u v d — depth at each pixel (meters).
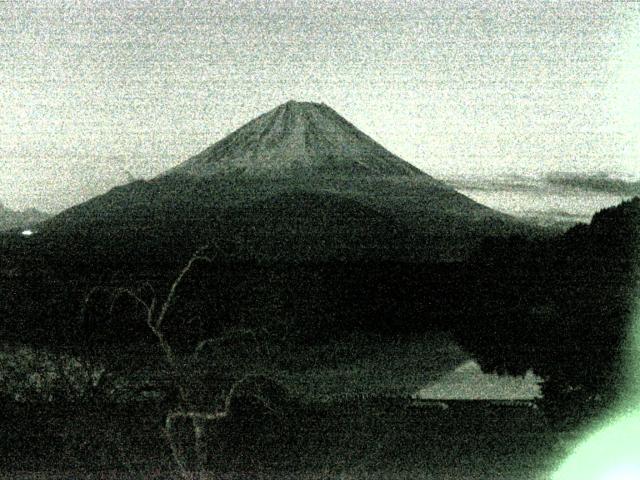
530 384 19.23
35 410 11.98
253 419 11.71
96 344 13.52
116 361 13.06
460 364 22.27
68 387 12.45
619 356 17.33
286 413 12.09
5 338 13.84
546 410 13.88
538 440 12.59
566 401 14.63
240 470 11.27
